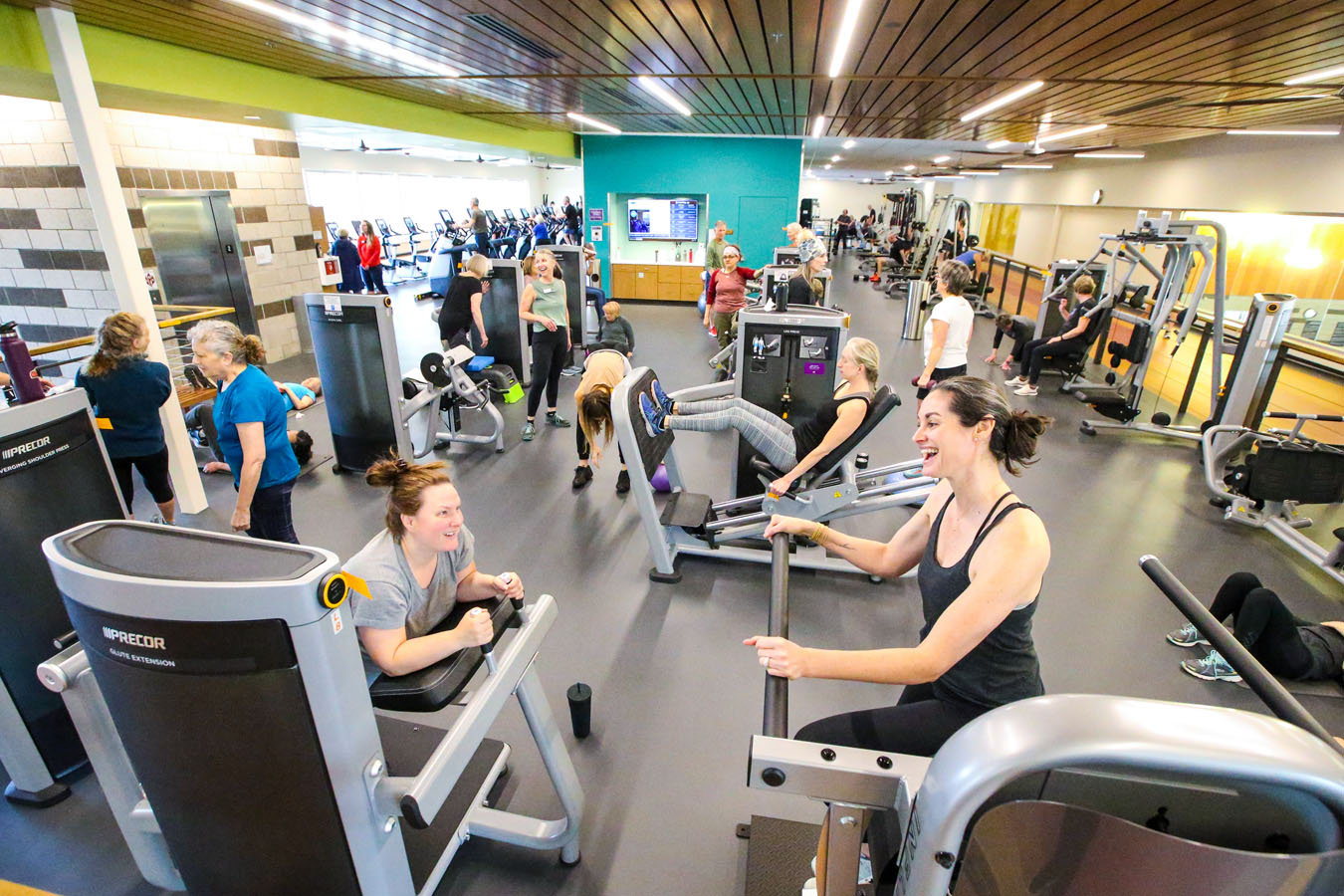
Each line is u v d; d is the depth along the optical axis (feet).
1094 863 2.52
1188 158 30.12
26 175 16.85
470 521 12.93
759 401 12.12
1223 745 2.28
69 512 6.98
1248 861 2.31
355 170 44.09
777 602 4.84
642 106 23.04
